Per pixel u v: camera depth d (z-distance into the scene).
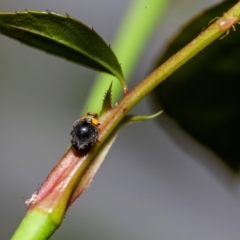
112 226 0.24
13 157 0.25
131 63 0.12
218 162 0.12
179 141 0.12
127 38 0.12
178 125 0.12
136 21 0.12
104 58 0.10
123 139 0.25
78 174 0.10
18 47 0.25
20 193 0.25
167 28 0.15
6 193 0.25
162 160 0.25
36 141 0.25
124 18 0.12
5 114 0.25
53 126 0.25
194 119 0.12
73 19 0.10
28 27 0.10
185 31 0.11
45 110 0.26
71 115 0.25
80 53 0.10
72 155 0.10
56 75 0.25
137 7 0.12
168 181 0.25
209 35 0.10
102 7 0.23
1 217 0.24
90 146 0.10
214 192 0.25
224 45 0.11
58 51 0.10
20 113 0.26
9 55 0.25
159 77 0.10
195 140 0.12
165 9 0.12
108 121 0.10
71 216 0.24
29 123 0.26
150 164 0.25
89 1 0.23
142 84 0.10
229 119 0.12
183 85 0.11
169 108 0.12
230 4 0.11
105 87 0.12
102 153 0.10
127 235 0.25
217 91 0.11
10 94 0.25
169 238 0.24
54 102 0.25
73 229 0.24
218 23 0.10
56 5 0.23
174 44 0.11
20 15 0.10
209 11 0.11
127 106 0.10
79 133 0.10
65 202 0.10
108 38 0.22
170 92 0.11
